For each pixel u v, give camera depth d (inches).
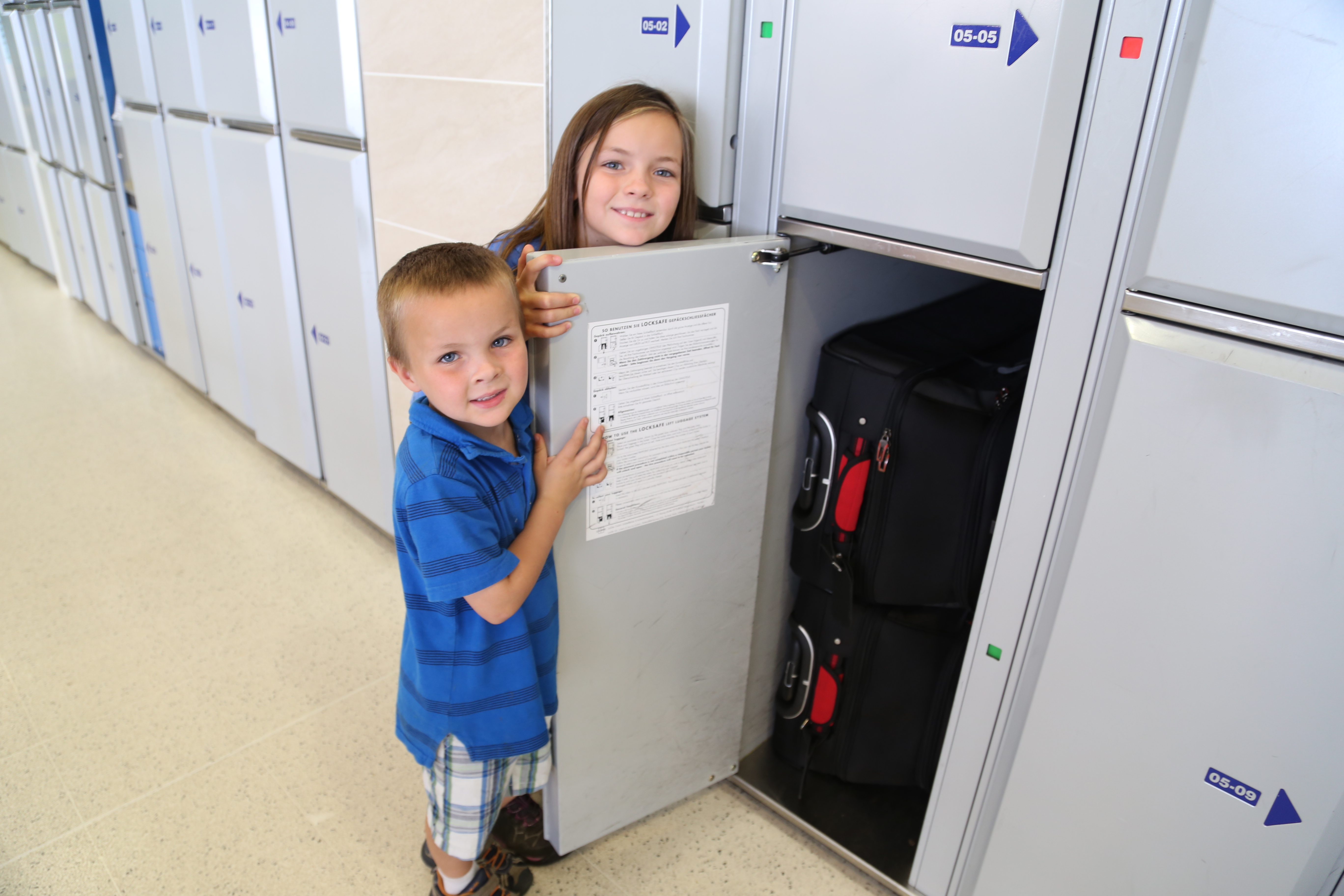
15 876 59.6
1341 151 33.1
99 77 132.4
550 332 43.9
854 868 64.6
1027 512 47.4
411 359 40.5
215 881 60.2
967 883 58.1
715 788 72.1
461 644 46.8
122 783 67.9
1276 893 44.5
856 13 45.1
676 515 55.5
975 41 40.9
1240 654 42.0
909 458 58.7
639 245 51.4
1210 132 36.2
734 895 61.6
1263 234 35.9
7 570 94.4
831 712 67.4
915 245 47.3
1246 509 39.8
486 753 49.2
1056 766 50.5
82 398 140.4
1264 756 42.7
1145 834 48.2
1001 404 57.1
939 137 43.8
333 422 102.5
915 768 68.1
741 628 64.7
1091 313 42.1
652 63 54.6
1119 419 42.3
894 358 58.5
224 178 104.9
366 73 76.4
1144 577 43.9
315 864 62.0
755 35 50.3
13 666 80.0
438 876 57.8
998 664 51.4
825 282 60.0
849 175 48.3
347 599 92.3
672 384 50.9
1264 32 33.9
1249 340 38.1
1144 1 36.5
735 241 50.7
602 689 57.1
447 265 39.1
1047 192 41.2
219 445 126.4
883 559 61.8
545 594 49.4
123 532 102.8
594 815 61.4
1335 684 39.6
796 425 64.0
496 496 44.0
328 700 77.9
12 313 181.2
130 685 78.4
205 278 120.6
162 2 106.7
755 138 52.6
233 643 84.7
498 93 63.7
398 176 77.1
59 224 177.3
